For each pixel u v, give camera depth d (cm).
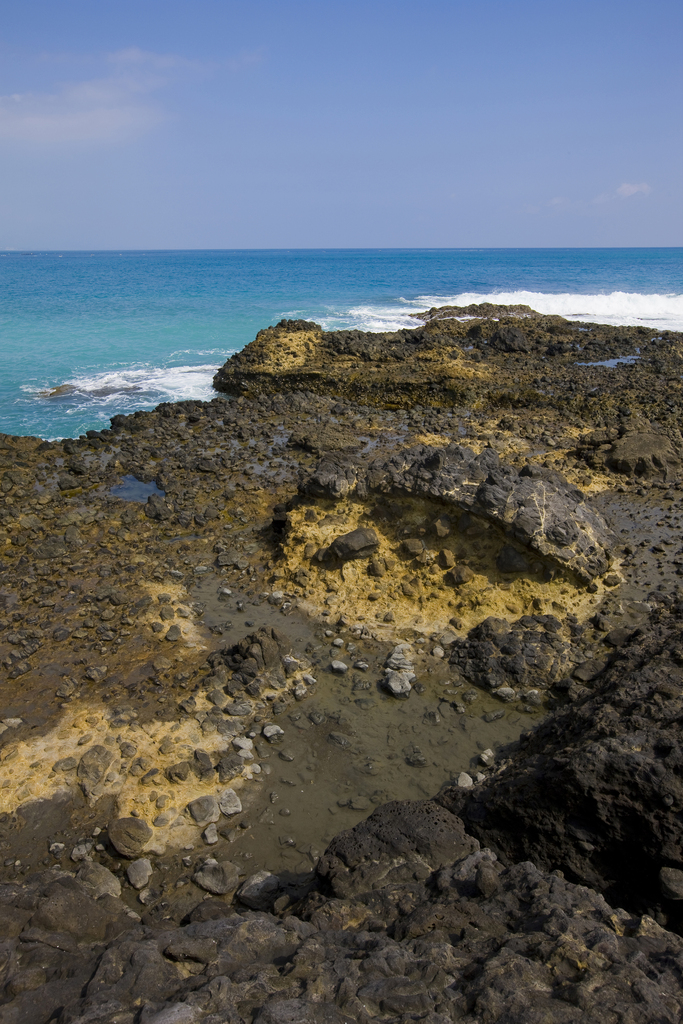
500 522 867
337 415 1706
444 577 880
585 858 464
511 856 493
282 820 576
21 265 12294
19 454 1338
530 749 613
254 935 373
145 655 774
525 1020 274
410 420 1634
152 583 931
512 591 855
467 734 673
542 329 2836
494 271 8819
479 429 1556
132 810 577
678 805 430
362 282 6694
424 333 2555
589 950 326
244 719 685
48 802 580
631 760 456
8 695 700
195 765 619
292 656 776
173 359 2569
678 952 334
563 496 959
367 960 335
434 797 564
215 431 1550
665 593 845
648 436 1334
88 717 666
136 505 1163
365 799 596
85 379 2228
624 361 2283
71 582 925
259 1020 277
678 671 567
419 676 753
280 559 967
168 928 452
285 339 2277
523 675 734
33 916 402
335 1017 281
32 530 1056
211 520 1120
